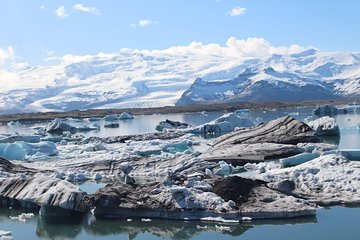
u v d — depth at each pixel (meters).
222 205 23.70
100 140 60.69
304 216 23.48
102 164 37.69
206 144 54.25
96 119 134.88
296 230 22.23
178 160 36.16
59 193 25.56
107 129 91.25
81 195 25.48
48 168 37.38
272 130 51.97
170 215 23.98
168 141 55.94
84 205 25.53
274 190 25.77
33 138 64.00
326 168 29.31
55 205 24.95
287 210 23.34
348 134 60.53
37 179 27.94
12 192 27.36
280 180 27.42
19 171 34.12
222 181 25.73
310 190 26.92
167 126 82.88
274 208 23.53
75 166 37.94
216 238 21.86
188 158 36.16
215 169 34.44
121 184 27.14
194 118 130.75
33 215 25.86
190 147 51.56
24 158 44.28
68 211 25.48
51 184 27.05
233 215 23.23
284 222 23.20
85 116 157.38
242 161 38.41
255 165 37.03
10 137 63.59
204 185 25.84
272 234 21.91
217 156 40.12
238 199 24.44
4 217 25.78
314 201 25.41
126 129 90.44
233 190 24.84
